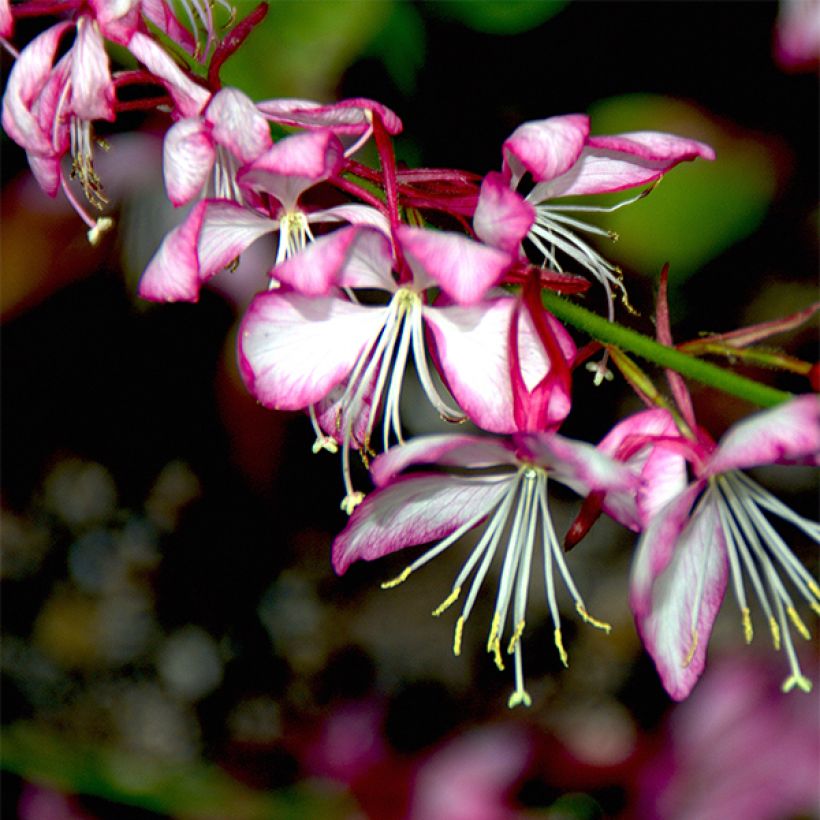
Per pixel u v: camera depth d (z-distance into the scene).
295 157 0.35
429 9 0.42
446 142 0.44
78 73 0.36
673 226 0.42
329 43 0.41
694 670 0.36
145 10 0.36
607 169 0.36
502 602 0.36
